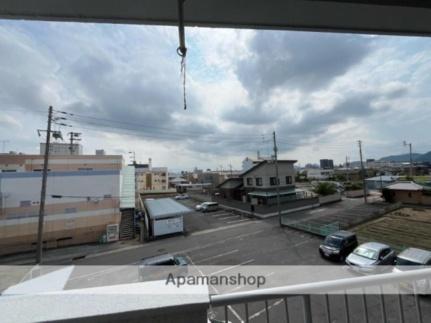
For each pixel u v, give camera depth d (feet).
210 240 47.57
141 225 58.39
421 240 38.40
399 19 5.95
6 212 47.96
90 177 54.49
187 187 162.30
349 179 157.28
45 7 4.77
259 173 78.43
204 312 3.19
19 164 69.41
